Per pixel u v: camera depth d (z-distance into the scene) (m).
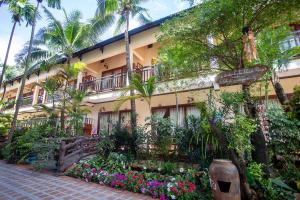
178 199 3.75
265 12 3.86
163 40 5.12
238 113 3.95
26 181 5.01
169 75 6.29
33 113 16.89
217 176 3.34
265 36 4.71
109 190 4.41
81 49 12.68
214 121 3.93
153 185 4.13
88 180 5.16
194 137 5.16
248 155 4.17
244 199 3.52
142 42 10.50
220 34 4.40
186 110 9.12
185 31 4.36
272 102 6.57
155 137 5.95
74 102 10.25
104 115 12.20
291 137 4.26
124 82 10.44
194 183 4.07
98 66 14.10
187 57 4.91
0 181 4.93
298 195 3.47
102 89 11.36
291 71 6.44
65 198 3.82
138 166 5.35
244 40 4.01
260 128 4.15
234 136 3.72
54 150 6.54
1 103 14.41
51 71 15.07
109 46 11.91
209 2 3.96
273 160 4.48
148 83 7.06
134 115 7.87
